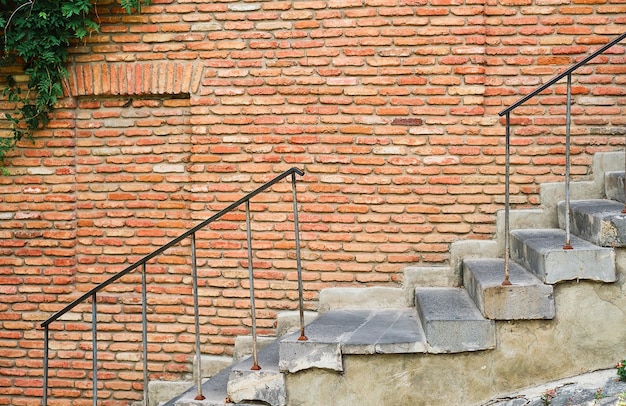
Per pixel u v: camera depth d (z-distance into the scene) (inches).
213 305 240.5
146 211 244.5
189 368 241.8
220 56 237.5
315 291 236.2
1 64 245.4
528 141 231.6
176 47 238.8
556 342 182.5
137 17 239.9
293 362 183.8
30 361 248.2
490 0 231.1
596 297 181.6
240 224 238.7
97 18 241.3
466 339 181.5
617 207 201.8
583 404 167.3
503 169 230.2
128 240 245.1
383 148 232.7
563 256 180.1
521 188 231.6
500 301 180.9
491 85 231.9
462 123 230.7
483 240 230.1
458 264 229.5
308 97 234.7
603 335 181.8
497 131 230.1
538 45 231.3
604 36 230.1
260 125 236.8
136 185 245.1
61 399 247.0
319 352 183.0
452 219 231.5
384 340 184.5
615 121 231.0
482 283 186.1
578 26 230.2
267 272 237.9
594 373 181.5
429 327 181.6
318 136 235.0
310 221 236.1
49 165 247.0
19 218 247.9
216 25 237.3
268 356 200.4
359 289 232.2
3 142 245.4
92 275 246.8
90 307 246.5
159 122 244.5
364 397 184.2
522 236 212.1
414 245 232.8
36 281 247.8
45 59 237.1
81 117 246.8
